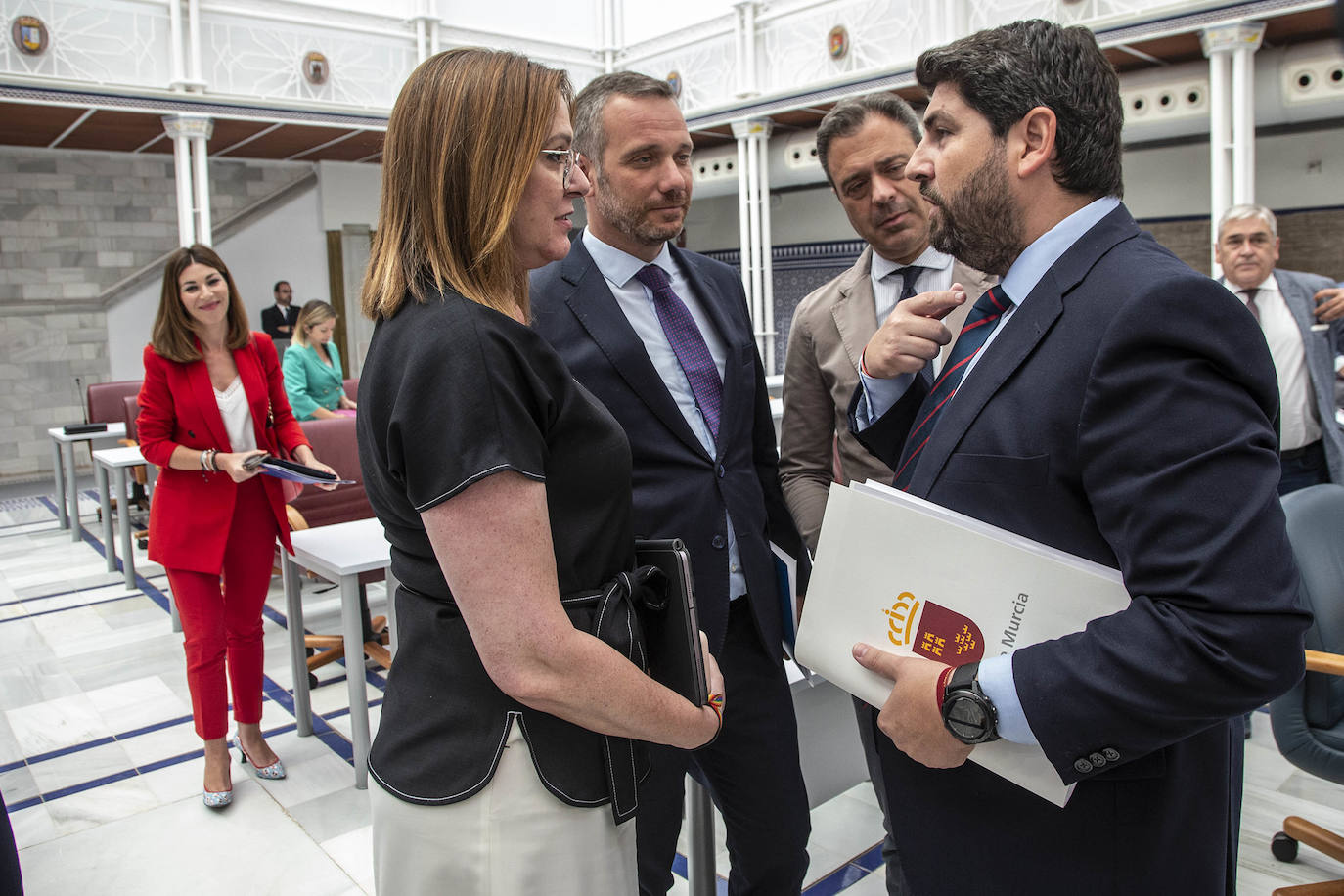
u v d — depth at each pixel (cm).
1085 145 105
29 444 1010
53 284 1013
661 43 1017
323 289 1196
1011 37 107
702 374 171
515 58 105
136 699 379
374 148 1074
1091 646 92
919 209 189
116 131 910
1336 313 301
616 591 108
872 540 112
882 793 173
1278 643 83
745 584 169
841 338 198
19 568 591
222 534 282
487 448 93
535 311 163
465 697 102
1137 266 99
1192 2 613
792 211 1198
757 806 173
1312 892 214
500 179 102
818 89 859
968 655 105
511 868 100
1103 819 105
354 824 277
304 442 311
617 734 102
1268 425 91
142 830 276
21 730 352
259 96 852
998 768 102
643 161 159
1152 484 88
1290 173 766
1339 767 200
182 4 820
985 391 109
